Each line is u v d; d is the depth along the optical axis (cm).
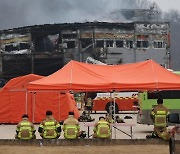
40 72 13825
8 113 3550
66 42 13438
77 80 2241
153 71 2298
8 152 1994
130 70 2341
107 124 2252
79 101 5438
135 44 13238
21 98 3553
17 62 13962
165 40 13338
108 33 13188
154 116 2312
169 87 2202
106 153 1952
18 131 2256
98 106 4850
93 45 13212
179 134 1199
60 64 13588
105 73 2314
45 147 2170
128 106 4844
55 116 3497
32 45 13850
